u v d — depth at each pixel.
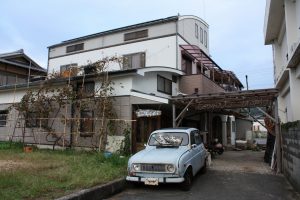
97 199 7.00
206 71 22.80
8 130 17.75
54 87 15.46
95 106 13.63
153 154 8.25
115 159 10.22
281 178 9.95
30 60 24.83
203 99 12.95
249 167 12.29
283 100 14.24
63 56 23.30
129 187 8.46
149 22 19.45
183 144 9.05
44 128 15.22
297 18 9.84
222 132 23.97
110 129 13.20
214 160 14.74
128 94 13.32
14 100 17.69
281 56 14.45
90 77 13.88
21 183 6.90
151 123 14.78
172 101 13.39
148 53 19.38
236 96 12.10
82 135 14.19
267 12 12.41
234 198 7.25
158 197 7.36
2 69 22.62
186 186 7.98
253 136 29.11
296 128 7.84
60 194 6.37
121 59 17.48
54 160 10.60
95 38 21.80
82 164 9.72
